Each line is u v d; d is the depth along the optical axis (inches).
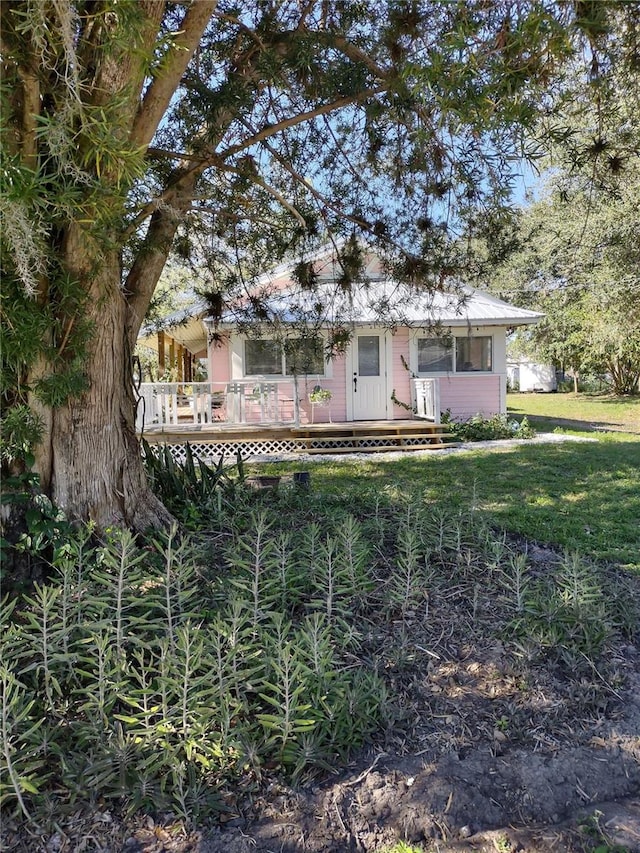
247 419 465.4
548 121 124.9
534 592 117.7
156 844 66.2
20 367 106.4
